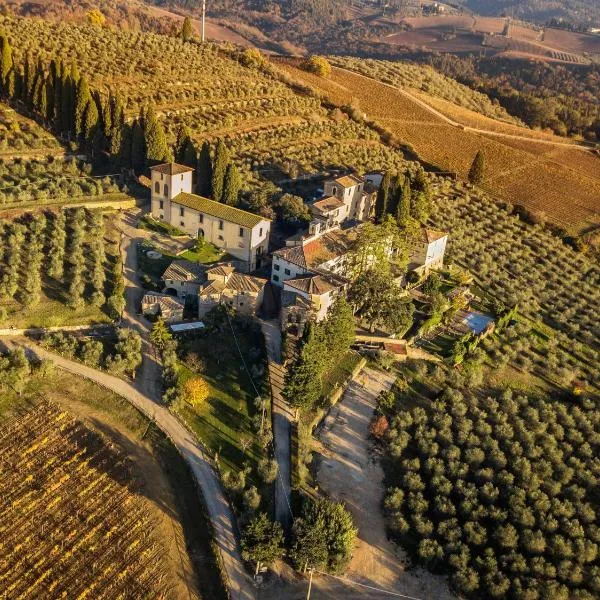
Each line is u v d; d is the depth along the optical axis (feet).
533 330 374.43
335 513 237.45
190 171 392.27
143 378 291.17
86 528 230.68
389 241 383.04
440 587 238.27
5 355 280.72
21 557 219.61
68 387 278.87
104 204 393.70
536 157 638.12
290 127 535.60
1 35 472.85
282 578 232.94
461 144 633.61
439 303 358.23
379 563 243.81
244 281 332.19
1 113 456.45
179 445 264.93
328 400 301.22
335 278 342.85
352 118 612.70
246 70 627.87
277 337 326.03
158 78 550.77
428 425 294.66
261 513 235.81
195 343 308.81
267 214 395.75
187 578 223.71
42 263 332.39
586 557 239.71
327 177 481.46
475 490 260.83
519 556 238.48
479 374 324.60
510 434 288.92
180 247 373.40
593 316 392.88
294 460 266.77
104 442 260.01
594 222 531.50
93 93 458.91
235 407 285.23
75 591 213.25
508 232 476.54
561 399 325.42
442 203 494.59
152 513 239.91
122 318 317.01
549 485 266.98
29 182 394.32
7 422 260.83
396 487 266.36
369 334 344.90
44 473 245.24
